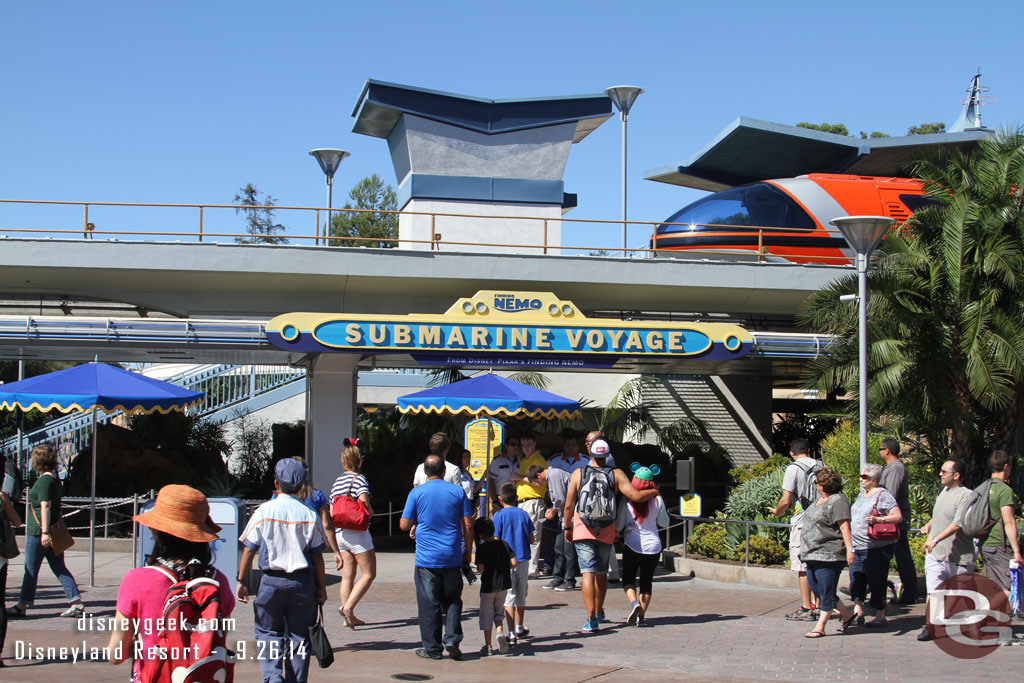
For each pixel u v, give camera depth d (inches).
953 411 602.2
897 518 390.0
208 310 775.1
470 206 920.9
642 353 688.4
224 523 396.5
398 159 968.9
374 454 827.4
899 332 602.2
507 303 677.9
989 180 617.9
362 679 308.8
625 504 413.4
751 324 867.4
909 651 356.2
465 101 926.4
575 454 521.0
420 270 753.6
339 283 764.0
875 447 605.6
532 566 564.7
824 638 379.9
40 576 524.4
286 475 271.7
